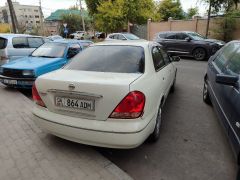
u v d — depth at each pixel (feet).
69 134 10.14
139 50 12.65
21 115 15.76
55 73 11.50
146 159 11.16
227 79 10.60
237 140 8.93
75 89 9.73
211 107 18.42
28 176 9.54
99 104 9.46
